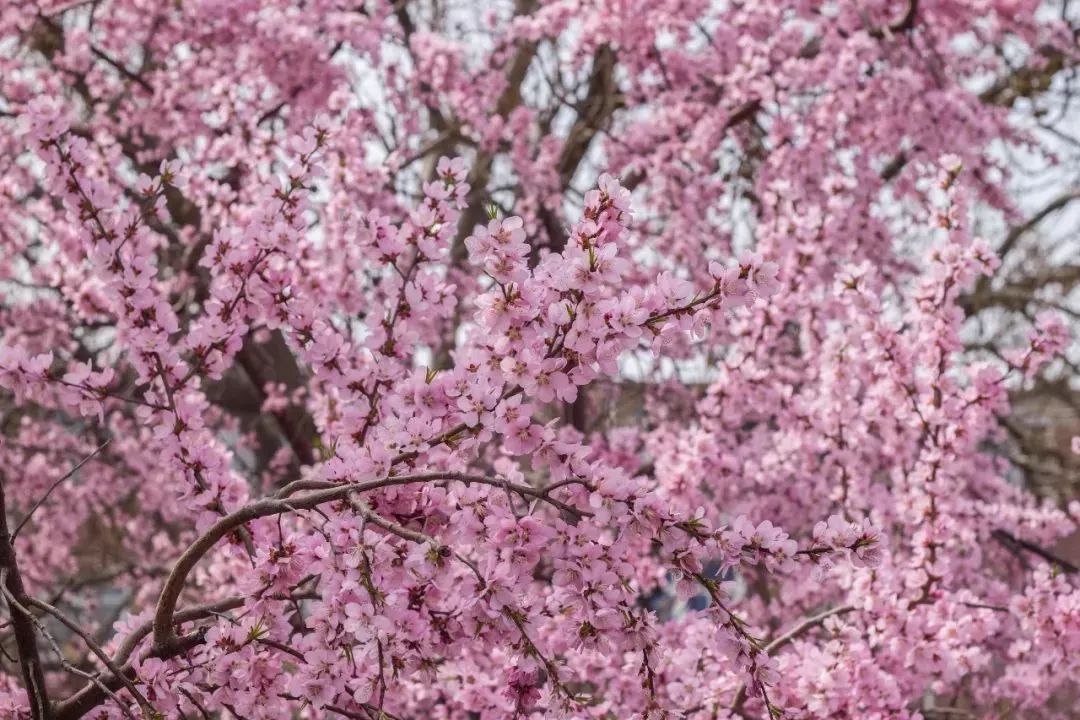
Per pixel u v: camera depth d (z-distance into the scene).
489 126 9.20
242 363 8.57
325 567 3.28
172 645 3.74
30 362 3.90
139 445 9.80
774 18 8.16
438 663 4.92
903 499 5.34
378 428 3.63
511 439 3.34
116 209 4.49
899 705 4.71
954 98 8.15
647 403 9.14
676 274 8.56
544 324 3.37
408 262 4.90
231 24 8.03
